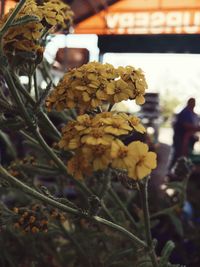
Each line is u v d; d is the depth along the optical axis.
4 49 0.17
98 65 0.16
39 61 0.17
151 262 0.18
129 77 0.16
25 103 0.18
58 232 0.24
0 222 0.19
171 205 0.29
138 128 0.14
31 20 0.15
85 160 0.14
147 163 0.13
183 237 0.30
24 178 0.22
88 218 0.16
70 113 0.24
